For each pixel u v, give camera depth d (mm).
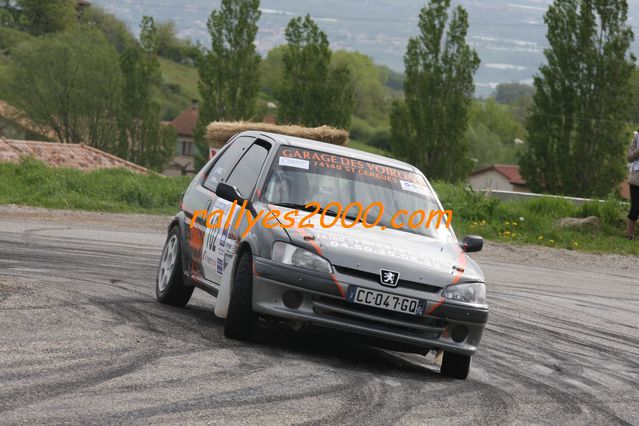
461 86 103188
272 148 14156
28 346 11070
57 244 23250
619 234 36125
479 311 12227
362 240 12414
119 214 34031
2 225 26781
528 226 35938
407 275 11969
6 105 146750
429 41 103188
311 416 9039
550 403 11102
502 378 12531
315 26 115938
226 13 120375
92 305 14281
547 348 15398
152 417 8492
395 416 9445
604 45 88000
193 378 10133
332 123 115812
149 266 20969
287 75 116938
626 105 88562
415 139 104188
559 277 26375
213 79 120688
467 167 104875
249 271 12219
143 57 143250
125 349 11305
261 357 11531
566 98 88625
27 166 43625
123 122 143000
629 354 15703
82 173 43344
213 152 37719
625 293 24422
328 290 11734
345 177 13930
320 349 12875
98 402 8883
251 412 8961
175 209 37406
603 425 10250
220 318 14641
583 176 88500
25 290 15031
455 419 9641
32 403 8680
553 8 89062
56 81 141750
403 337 11852
